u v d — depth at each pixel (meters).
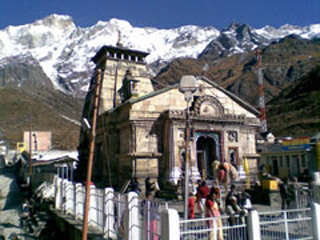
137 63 44.19
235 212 13.18
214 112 32.41
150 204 11.84
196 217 17.31
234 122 33.00
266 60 185.38
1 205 35.50
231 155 33.28
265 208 20.06
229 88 174.00
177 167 29.73
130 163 30.12
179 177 29.19
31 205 29.52
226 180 24.84
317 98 106.12
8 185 45.03
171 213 9.44
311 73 127.19
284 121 102.75
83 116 44.34
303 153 44.03
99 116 38.16
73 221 18.73
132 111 30.50
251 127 36.00
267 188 21.92
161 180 30.47
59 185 24.83
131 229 12.57
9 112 133.38
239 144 33.34
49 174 30.77
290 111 110.25
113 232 14.55
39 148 75.38
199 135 31.70
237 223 11.42
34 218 24.78
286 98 126.62
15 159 73.69
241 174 32.84
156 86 142.00
